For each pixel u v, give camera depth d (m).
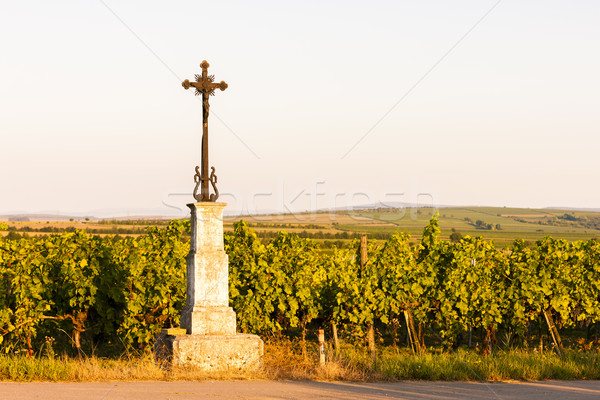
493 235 78.81
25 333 17.59
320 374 11.52
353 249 22.95
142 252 18.70
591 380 12.25
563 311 20.73
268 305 19.31
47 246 18.38
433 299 20.36
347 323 20.14
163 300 17.94
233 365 11.75
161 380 10.67
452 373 12.09
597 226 105.88
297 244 21.47
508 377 12.23
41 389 9.23
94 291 17.34
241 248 20.12
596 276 21.64
